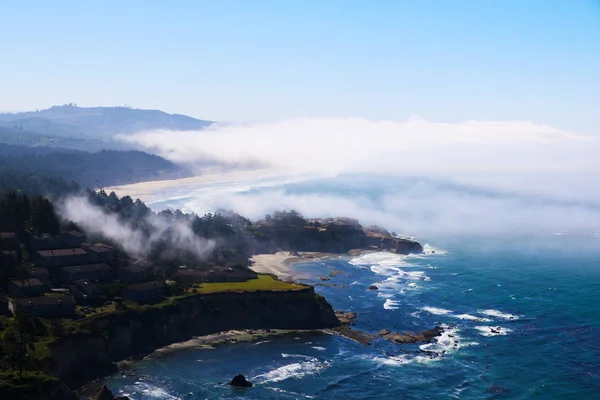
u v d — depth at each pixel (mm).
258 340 183500
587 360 169375
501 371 162000
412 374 159750
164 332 177750
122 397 136750
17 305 160375
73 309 166000
